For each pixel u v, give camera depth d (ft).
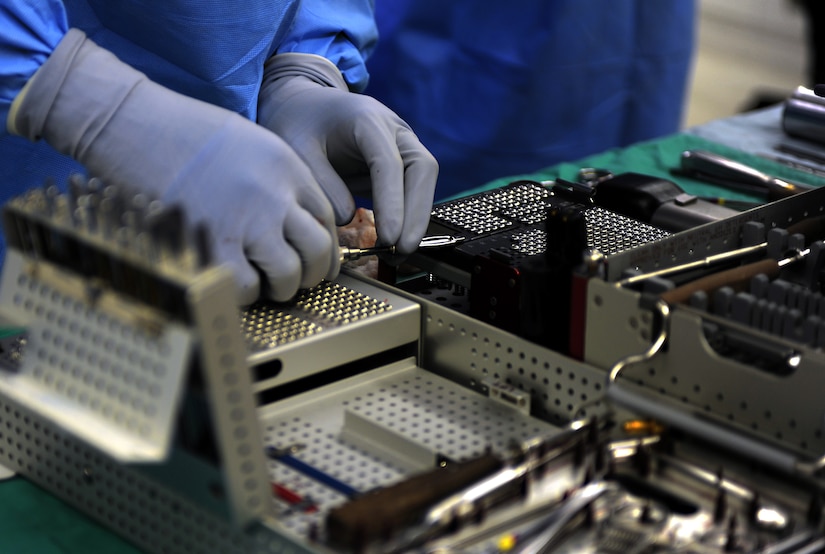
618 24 9.02
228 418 2.62
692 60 9.86
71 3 5.32
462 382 3.88
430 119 9.11
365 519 2.69
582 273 3.44
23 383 3.00
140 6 5.23
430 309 3.93
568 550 2.83
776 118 7.14
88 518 3.38
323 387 3.71
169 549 3.12
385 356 4.07
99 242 2.66
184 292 2.46
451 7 8.70
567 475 3.12
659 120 9.80
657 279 3.46
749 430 3.01
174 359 2.54
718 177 5.90
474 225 4.45
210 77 5.45
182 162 4.06
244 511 2.74
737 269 3.60
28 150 5.62
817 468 2.73
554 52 8.71
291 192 4.02
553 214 3.49
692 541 2.84
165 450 2.55
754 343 3.22
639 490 3.15
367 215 5.09
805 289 3.51
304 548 2.70
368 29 6.08
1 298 3.04
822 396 2.93
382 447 3.39
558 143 9.26
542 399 3.60
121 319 2.68
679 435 3.24
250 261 3.93
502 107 8.93
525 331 3.60
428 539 2.76
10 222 2.97
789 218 4.27
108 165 4.18
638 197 4.75
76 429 2.73
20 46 4.27
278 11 5.43
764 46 17.89
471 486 2.93
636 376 3.37
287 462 3.28
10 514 3.37
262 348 3.53
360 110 4.64
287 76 5.44
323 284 4.17
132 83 4.27
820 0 11.45
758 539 2.84
